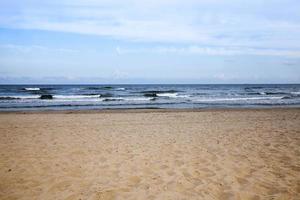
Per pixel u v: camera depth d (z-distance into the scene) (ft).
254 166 17.97
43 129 34.06
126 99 101.55
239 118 45.83
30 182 15.34
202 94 140.05
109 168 17.81
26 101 91.35
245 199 12.96
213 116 48.80
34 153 21.68
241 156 20.53
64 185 14.89
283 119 44.34
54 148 23.45
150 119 44.62
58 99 101.19
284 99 107.55
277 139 27.14
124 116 48.88
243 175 16.24
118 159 19.93
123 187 14.58
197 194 13.60
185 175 16.34
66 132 31.94
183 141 26.58
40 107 72.49
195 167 17.89
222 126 36.73
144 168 17.76
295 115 50.52
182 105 80.43
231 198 13.09
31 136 29.22
